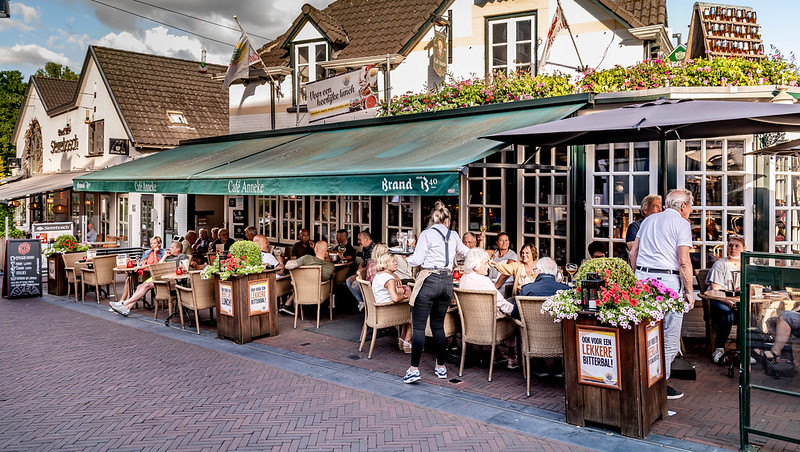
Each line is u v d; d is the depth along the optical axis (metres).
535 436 5.06
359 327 9.49
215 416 5.77
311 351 8.09
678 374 6.51
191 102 22.67
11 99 40.91
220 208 19.20
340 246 11.39
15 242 12.98
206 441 5.20
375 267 8.81
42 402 6.29
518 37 11.93
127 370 7.39
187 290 9.40
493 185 10.51
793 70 8.85
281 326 9.66
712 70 8.79
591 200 9.21
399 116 11.35
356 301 11.10
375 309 7.61
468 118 10.20
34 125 29.28
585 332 5.15
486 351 7.77
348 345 8.38
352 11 15.10
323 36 14.09
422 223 11.70
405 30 13.45
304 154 10.60
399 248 10.47
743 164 8.47
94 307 11.81
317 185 8.38
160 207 19.44
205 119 22.30
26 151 30.66
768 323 4.58
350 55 13.52
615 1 11.39
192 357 7.92
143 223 20.36
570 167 9.33
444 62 12.13
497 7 11.95
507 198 10.27
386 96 12.70
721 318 7.06
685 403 5.76
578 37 11.20
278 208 15.08
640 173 8.80
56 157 26.95
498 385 6.50
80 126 24.09
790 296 4.49
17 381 7.04
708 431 5.07
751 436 4.83
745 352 4.68
